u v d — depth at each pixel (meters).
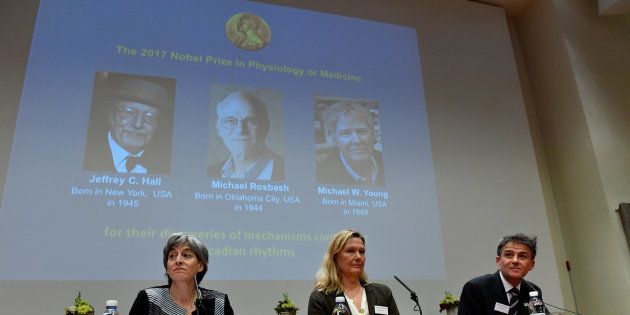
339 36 5.01
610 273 4.70
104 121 3.94
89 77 4.02
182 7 4.53
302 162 4.38
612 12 5.54
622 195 4.89
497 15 5.81
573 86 5.27
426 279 4.37
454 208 4.73
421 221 4.55
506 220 4.87
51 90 3.88
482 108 5.27
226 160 4.16
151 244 3.75
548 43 5.63
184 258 2.31
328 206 4.32
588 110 5.15
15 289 3.37
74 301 3.46
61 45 4.04
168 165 3.98
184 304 2.30
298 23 4.90
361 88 4.88
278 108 4.50
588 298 4.90
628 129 5.20
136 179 3.86
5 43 3.95
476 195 4.86
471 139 5.08
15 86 3.86
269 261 3.99
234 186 4.10
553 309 4.63
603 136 5.08
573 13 5.60
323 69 4.81
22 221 3.50
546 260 4.82
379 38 5.16
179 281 2.28
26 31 4.03
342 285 2.75
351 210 4.38
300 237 4.14
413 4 5.48
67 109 3.88
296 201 4.23
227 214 4.00
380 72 5.02
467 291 2.89
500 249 2.88
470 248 4.64
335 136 4.59
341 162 4.52
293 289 3.98
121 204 3.77
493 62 5.54
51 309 3.40
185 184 3.97
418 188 4.67
